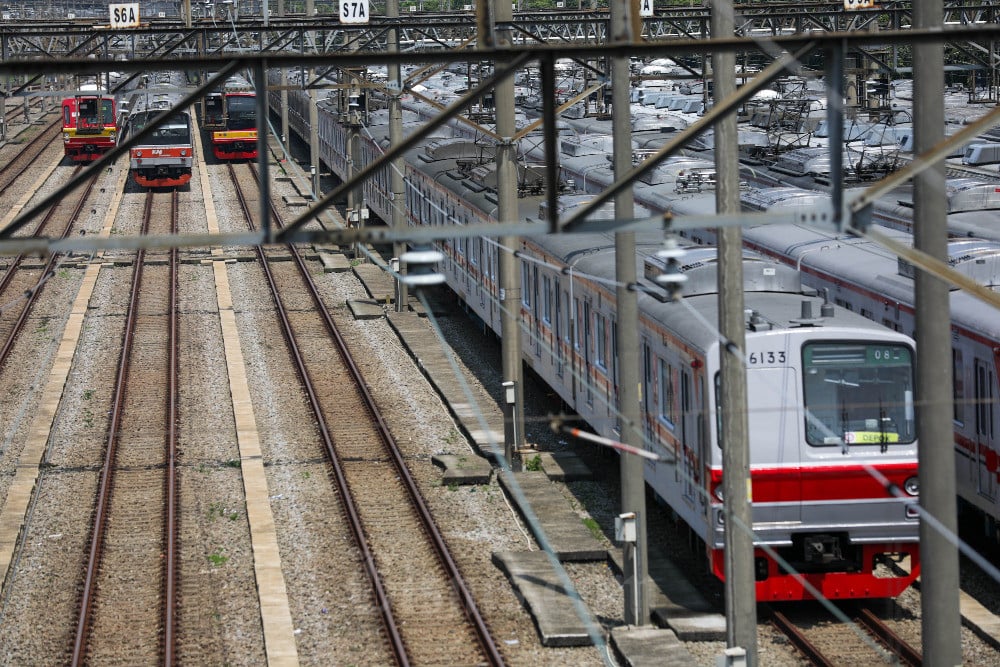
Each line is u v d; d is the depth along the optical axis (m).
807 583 37.06
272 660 35.09
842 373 36.56
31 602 40.28
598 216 59.09
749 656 30.66
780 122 89.75
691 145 89.94
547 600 38.12
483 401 62.25
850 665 34.12
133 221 120.62
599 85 58.38
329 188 138.38
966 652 34.59
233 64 19.64
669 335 39.94
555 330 56.12
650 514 47.34
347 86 65.44
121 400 64.25
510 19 55.53
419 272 82.31
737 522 30.20
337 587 40.53
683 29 86.62
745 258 44.31
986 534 42.38
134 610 39.16
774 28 96.94
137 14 89.94
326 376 68.50
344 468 53.03
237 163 162.38
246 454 54.91
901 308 44.66
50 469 53.78
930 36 20.02
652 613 37.62
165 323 81.56
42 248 19.75
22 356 73.56
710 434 36.34
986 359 39.31
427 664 34.78
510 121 51.94
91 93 54.38
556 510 46.53
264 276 96.12
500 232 20.58
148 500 49.53
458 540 44.38
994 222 53.62
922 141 26.52
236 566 42.56
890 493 36.66
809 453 36.50
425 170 86.31
